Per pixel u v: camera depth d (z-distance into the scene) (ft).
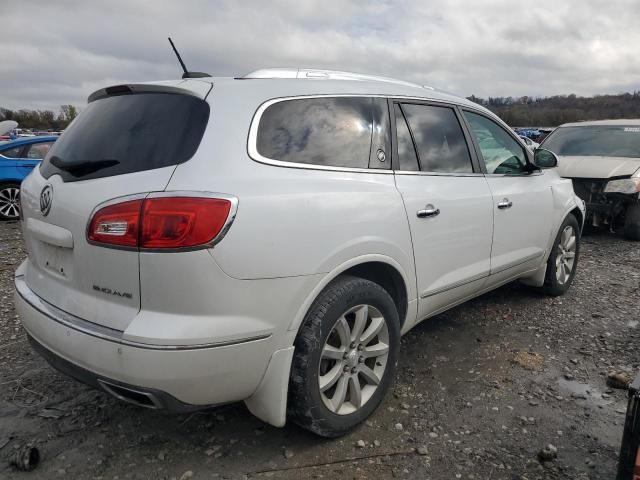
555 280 16.25
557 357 12.53
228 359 7.34
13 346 12.71
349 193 8.87
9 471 8.27
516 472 8.43
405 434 9.36
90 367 7.45
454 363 12.14
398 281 10.05
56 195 8.20
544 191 14.82
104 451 8.81
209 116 7.86
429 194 10.53
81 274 7.77
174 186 7.17
